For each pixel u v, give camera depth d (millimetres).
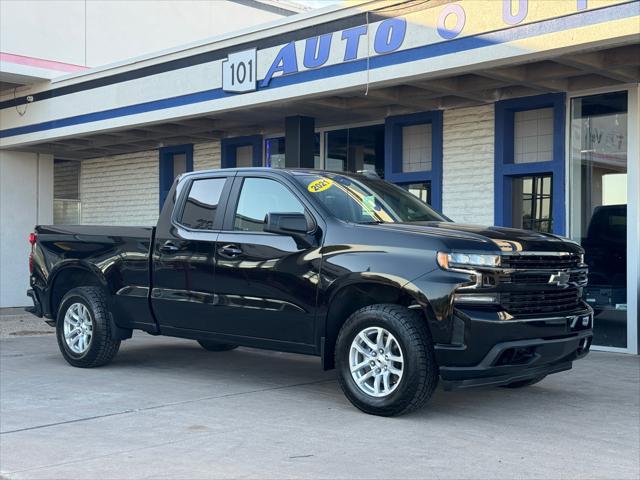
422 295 5723
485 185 10898
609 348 9672
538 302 6016
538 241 6145
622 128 9609
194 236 7336
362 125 12648
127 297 7879
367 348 6109
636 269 9375
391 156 11875
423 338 5797
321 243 6410
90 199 17953
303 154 12148
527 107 10477
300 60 10430
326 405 6512
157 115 12664
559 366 6281
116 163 17297
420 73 9047
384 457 4930
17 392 7117
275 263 6637
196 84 12000
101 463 4836
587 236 9961
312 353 6473
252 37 11109
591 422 5918
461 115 11172
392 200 7191
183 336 7484
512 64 8562
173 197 7738
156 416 6129
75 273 8688
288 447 5176
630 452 5078
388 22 9367
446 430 5629
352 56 9781
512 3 8188
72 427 5785
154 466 4762
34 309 9023
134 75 13070
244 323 6883
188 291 7316
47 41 15508
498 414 6168
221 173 7445
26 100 15477
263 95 10961
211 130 13914
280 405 6516
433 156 11422
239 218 7113
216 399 6777
